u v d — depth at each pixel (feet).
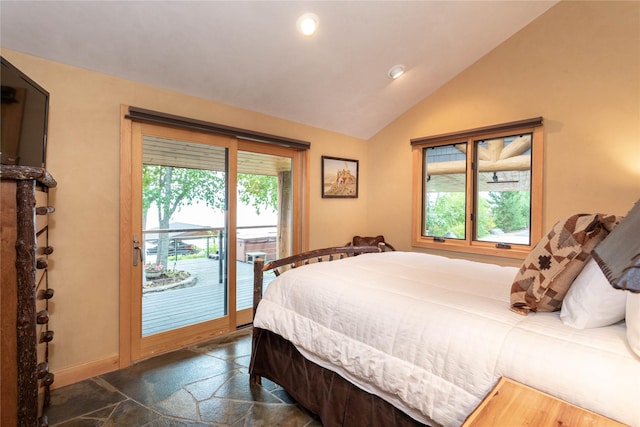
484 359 3.42
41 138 5.71
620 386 2.66
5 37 5.77
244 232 10.11
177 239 8.54
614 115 7.86
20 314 3.92
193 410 5.89
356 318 4.73
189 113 8.50
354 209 13.30
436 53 9.38
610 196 7.94
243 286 10.13
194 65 7.57
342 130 12.50
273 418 5.69
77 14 5.76
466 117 10.52
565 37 8.55
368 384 4.57
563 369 2.96
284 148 11.04
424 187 11.93
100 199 7.13
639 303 2.71
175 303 8.52
